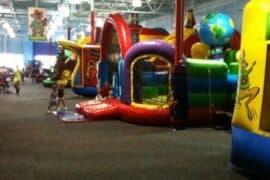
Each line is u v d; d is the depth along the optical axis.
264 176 4.59
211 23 9.31
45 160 5.56
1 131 7.73
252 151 4.71
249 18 4.92
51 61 31.17
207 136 7.45
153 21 28.86
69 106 12.03
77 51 15.63
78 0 22.67
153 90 9.19
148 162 5.51
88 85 15.51
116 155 5.89
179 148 6.39
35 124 8.61
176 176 4.88
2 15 28.83
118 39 9.98
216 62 8.90
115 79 10.34
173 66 8.43
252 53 4.82
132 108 8.83
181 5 8.18
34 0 24.09
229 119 8.48
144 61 9.41
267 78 4.59
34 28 19.94
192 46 10.22
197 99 8.49
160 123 8.56
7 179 4.70
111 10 25.17
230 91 8.81
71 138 7.08
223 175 4.92
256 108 4.67
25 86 22.73
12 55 36.22
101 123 8.87
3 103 13.06
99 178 4.78
